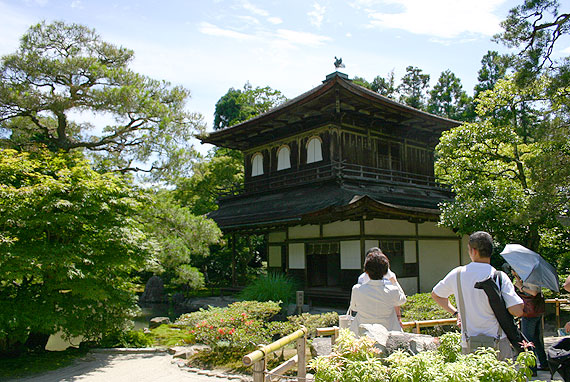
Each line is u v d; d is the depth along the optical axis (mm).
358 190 20172
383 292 4848
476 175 17641
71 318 9961
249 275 29906
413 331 7750
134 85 15000
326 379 3361
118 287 11336
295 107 20656
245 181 27328
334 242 18453
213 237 14266
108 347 11148
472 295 4016
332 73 21375
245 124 23562
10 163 10078
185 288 23953
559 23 13250
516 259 6898
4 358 9812
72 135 18328
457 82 52250
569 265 17562
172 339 12492
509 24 13742
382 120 23281
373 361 3350
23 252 8898
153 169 15898
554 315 15445
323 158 22062
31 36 15336
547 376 6375
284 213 19172
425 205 21188
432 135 26234
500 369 3139
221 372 8562
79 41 16094
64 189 9758
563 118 12969
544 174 12758
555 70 13000
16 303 9430
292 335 5035
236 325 9914
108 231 10078
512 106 16797
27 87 14453
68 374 8602
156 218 13609
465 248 22156
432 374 3141
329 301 18594
